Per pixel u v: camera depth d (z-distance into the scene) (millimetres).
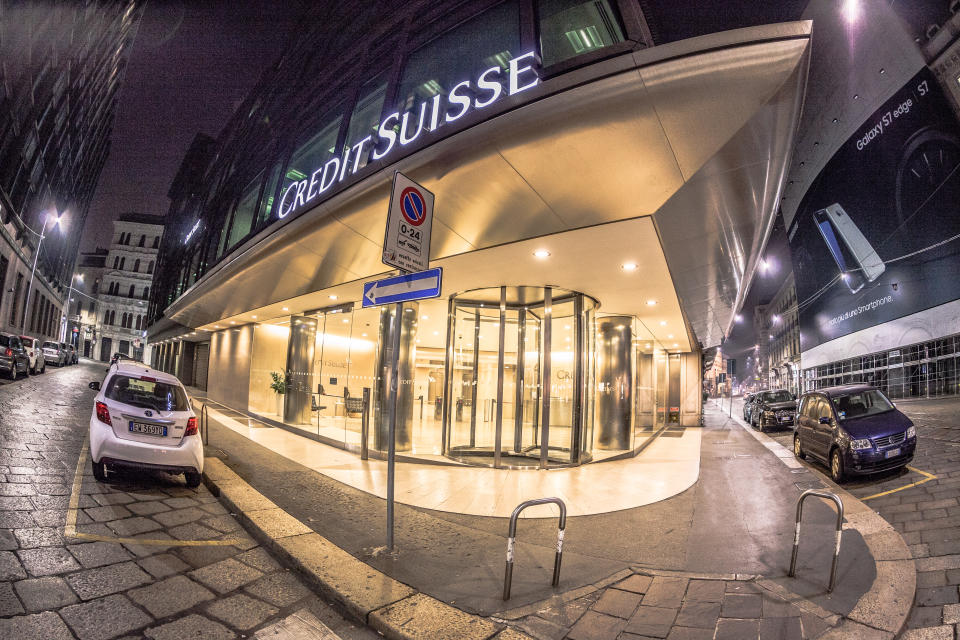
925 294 29719
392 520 4508
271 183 13164
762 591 3838
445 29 8391
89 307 66875
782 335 71312
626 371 12305
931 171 29844
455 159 5500
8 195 33031
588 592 3814
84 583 3492
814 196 43469
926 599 3727
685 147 4777
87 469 6559
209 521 5262
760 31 4090
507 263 7871
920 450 9469
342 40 12547
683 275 8609
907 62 31516
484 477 8188
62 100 40344
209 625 3160
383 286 4785
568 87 4680
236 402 17672
